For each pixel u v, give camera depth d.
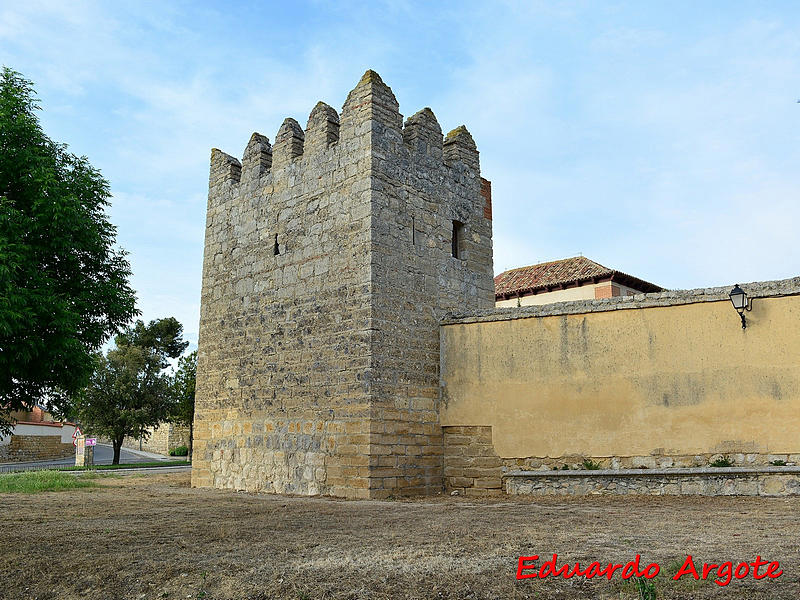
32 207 10.20
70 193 10.65
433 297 15.88
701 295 13.37
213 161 19.30
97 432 36.38
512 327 14.95
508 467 14.48
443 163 16.92
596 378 13.97
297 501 13.15
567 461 13.96
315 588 5.99
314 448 14.84
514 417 14.59
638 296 13.89
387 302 14.67
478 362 15.18
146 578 6.56
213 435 17.45
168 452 51.53
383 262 14.74
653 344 13.62
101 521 9.92
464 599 5.62
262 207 17.38
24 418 45.28
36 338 9.88
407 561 6.79
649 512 10.39
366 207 14.76
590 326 14.21
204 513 10.93
